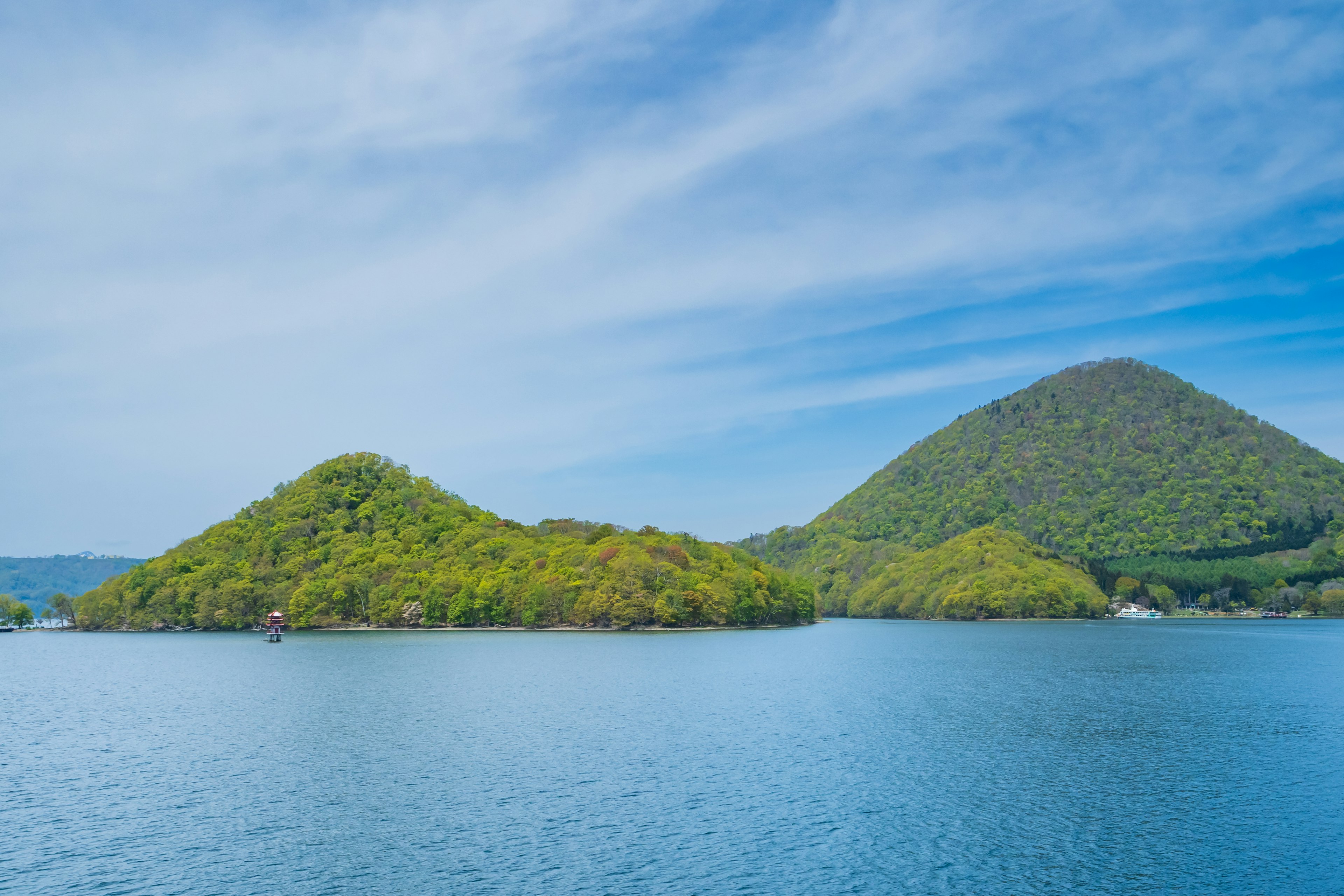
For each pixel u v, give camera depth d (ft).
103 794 205.36
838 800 196.95
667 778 216.74
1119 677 438.40
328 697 368.68
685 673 462.19
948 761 234.38
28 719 321.32
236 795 203.62
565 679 433.48
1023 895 143.84
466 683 417.90
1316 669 477.77
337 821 182.91
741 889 146.10
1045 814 186.70
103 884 149.89
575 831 175.63
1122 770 224.74
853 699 353.92
